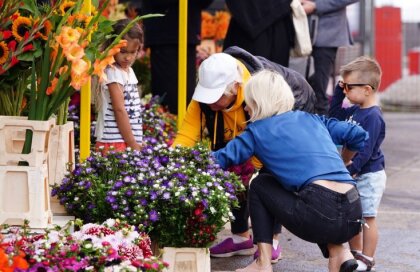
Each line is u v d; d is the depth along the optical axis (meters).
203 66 6.80
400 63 23.53
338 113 7.41
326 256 6.48
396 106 22.38
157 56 10.44
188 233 6.19
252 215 6.35
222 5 13.88
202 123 7.13
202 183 6.23
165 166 6.65
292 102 6.39
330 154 6.19
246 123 6.93
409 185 11.39
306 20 9.64
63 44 5.56
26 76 6.15
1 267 4.66
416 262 7.63
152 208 6.11
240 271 6.34
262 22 9.41
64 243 5.28
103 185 6.26
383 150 14.55
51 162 6.48
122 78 7.32
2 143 5.71
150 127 9.09
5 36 5.76
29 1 5.85
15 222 5.71
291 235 8.52
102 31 6.00
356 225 6.15
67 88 5.78
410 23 27.70
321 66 10.71
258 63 7.07
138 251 5.46
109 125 7.38
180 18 8.48
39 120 5.74
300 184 6.10
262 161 6.28
